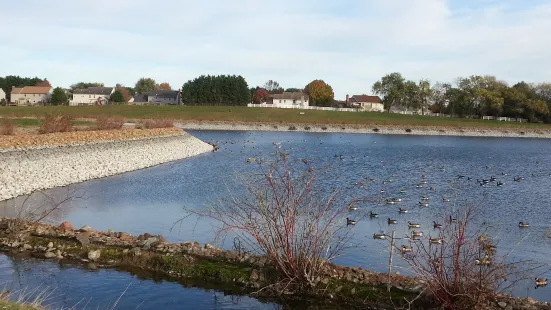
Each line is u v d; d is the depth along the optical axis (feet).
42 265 48.26
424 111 605.73
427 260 42.39
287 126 403.54
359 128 412.16
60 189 101.76
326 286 41.29
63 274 46.19
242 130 384.88
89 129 176.45
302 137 326.85
